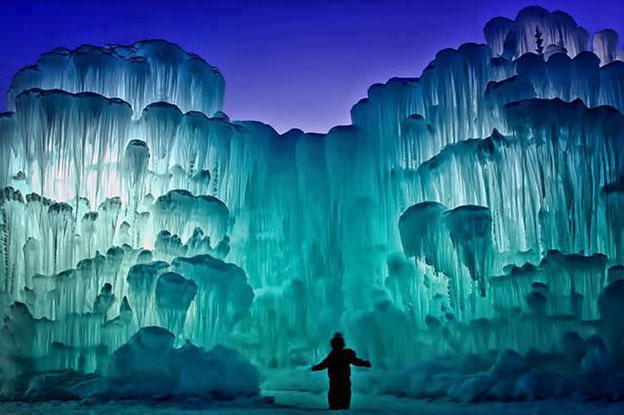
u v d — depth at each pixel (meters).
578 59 12.70
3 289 12.52
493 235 12.17
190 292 11.73
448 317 12.22
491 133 13.00
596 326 10.79
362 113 14.63
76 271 11.94
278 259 14.38
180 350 11.30
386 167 14.04
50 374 11.20
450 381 10.90
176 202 12.68
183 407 9.76
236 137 14.31
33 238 12.57
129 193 12.84
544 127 11.87
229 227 14.09
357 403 10.17
